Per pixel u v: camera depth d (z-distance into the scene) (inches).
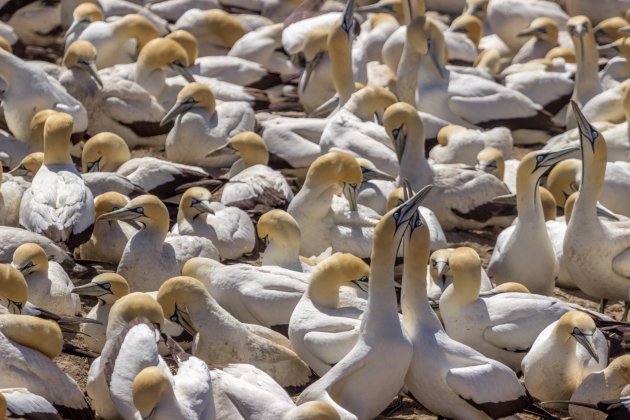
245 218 711.1
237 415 472.4
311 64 967.6
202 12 1102.4
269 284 589.3
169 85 928.3
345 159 703.7
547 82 983.6
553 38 1146.7
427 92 941.8
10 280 550.6
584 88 971.3
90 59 892.0
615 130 869.8
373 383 501.4
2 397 442.0
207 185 757.9
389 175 789.9
